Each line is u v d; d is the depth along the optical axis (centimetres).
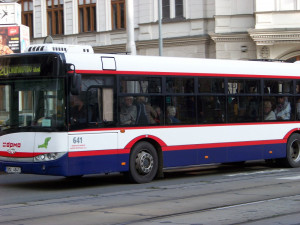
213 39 3697
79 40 4456
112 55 1612
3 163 1570
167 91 1717
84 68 1542
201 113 1792
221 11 3681
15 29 2914
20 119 1554
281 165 2109
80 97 1530
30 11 4741
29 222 1091
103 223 1067
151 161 1688
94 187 1614
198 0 3847
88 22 4428
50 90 1512
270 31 3475
